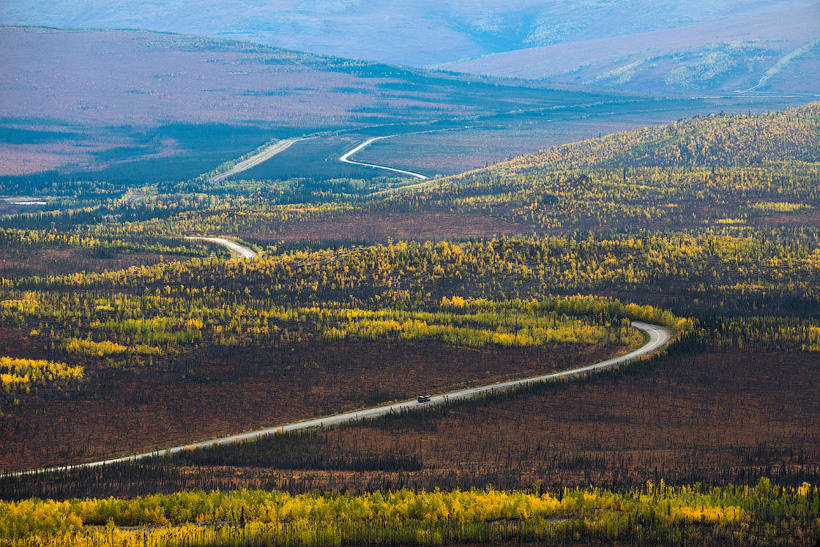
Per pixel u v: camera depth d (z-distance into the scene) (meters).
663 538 136.12
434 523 141.75
